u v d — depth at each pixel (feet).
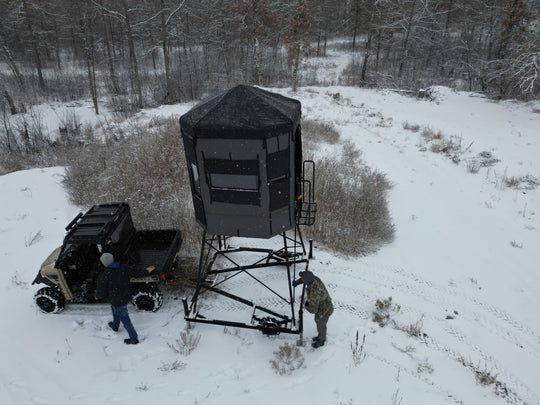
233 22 103.35
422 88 85.20
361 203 31.27
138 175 34.55
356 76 102.06
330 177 34.76
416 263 26.40
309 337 19.04
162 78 101.50
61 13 119.75
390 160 47.57
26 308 21.49
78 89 103.86
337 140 54.34
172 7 96.73
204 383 16.17
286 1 112.57
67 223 31.17
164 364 17.30
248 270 24.66
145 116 67.92
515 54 67.31
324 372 16.85
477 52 92.89
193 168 17.83
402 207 35.27
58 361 17.70
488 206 35.47
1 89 80.48
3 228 30.07
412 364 17.61
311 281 16.85
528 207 35.09
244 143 15.66
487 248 28.55
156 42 113.60
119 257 21.44
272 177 16.56
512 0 71.56
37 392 16.02
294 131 16.46
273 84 99.55
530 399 16.01
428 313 21.36
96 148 45.39
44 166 47.11
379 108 74.02
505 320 21.06
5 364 17.61
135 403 15.24
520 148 49.26
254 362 17.40
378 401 15.42
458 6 93.56
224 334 19.21
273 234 18.15
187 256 26.09
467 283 24.34
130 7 97.25
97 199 33.01
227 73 105.60
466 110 68.23
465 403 15.66
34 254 26.86
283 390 15.84
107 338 19.13
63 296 20.74
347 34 158.10
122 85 104.83
